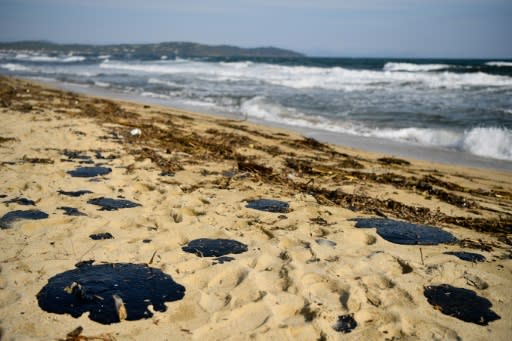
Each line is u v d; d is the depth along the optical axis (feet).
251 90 77.36
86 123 33.96
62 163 22.30
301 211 17.22
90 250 12.74
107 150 25.72
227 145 31.07
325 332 9.18
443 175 27.22
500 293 11.19
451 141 37.81
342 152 33.24
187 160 25.07
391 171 26.86
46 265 11.67
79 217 15.20
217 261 12.37
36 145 25.75
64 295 10.21
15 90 56.59
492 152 34.71
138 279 11.21
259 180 21.86
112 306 9.89
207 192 19.20
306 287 10.97
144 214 15.98
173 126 37.58
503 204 21.04
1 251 12.40
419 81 86.48
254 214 16.62
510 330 9.59
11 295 10.09
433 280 11.76
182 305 10.08
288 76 110.83
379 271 12.18
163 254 12.77
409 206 19.01
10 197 16.94
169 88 83.56
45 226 14.49
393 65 124.36
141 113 45.42
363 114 50.52
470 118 45.44
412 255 13.47
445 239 15.10
